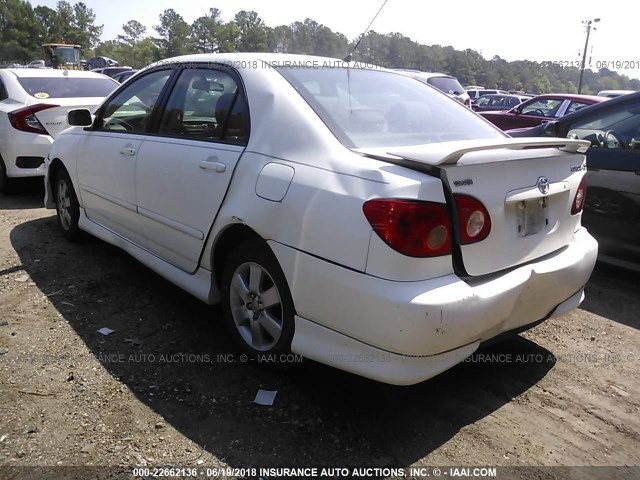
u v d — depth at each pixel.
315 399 2.75
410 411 2.70
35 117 6.21
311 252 2.44
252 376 2.92
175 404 2.67
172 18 85.12
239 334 3.03
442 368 2.36
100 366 2.97
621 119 4.42
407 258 2.20
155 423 2.53
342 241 2.32
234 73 3.15
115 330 3.38
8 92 6.61
